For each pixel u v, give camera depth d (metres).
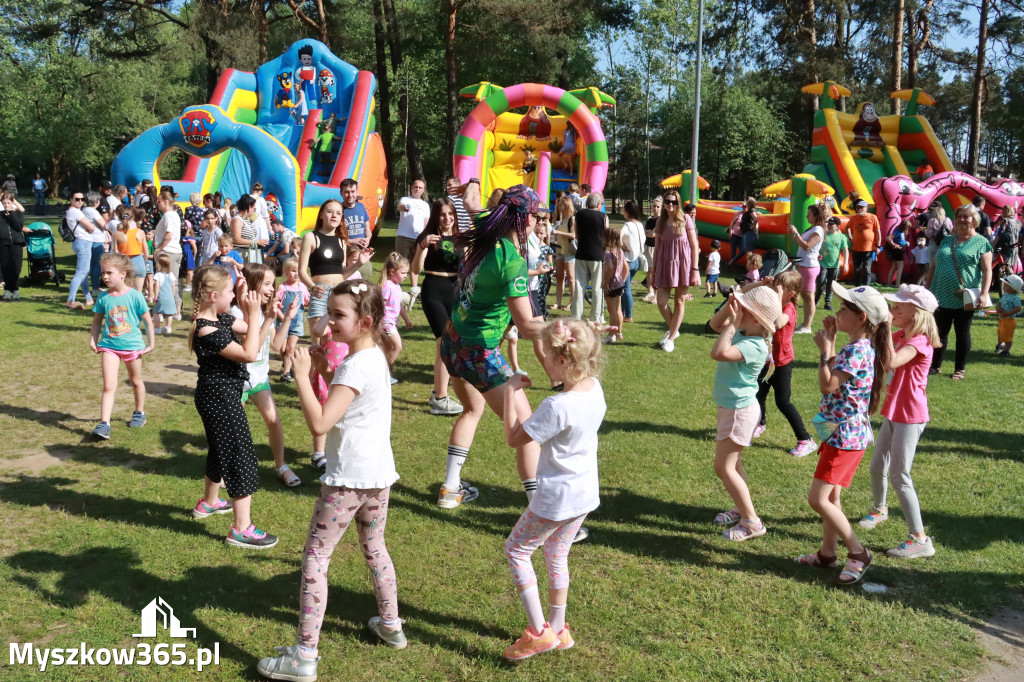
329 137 22.44
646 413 7.49
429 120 43.50
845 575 4.39
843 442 4.34
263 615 3.96
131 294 6.55
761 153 40.12
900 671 3.63
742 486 4.90
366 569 4.44
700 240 19.98
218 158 21.31
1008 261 14.78
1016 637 3.94
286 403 7.63
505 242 4.72
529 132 21.58
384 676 3.52
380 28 32.47
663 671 3.59
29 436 6.48
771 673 3.59
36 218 30.12
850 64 31.09
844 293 4.45
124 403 7.48
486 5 28.56
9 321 11.01
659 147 47.34
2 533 4.74
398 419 7.15
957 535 5.02
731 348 4.71
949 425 7.25
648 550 4.79
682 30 47.09
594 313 10.42
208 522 4.99
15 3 39.50
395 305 7.28
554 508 3.56
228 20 26.97
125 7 30.09
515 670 3.58
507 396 3.70
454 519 5.16
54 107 43.94
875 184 17.69
